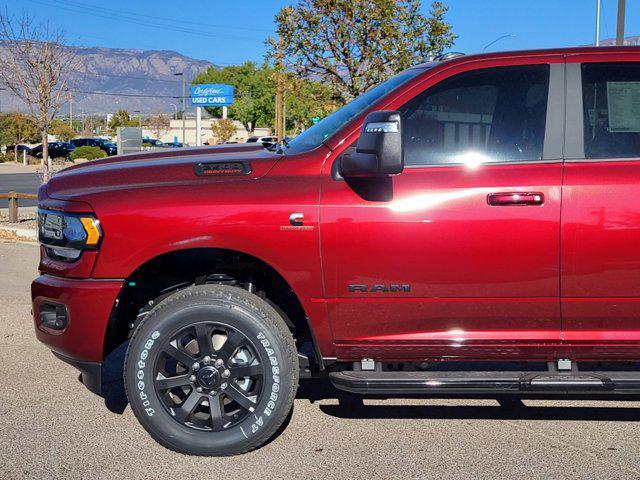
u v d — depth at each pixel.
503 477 3.44
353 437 3.96
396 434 4.00
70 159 59.62
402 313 3.63
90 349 3.70
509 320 3.62
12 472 3.51
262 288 4.02
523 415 4.27
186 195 3.64
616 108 3.66
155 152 4.52
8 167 54.78
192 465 3.60
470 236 3.53
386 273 3.58
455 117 3.69
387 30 12.56
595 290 3.54
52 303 3.75
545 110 3.66
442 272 3.56
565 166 3.57
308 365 3.93
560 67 3.70
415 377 3.62
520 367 4.89
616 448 3.78
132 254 3.62
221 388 3.65
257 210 3.58
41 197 3.98
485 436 3.96
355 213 3.56
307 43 13.03
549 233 3.51
